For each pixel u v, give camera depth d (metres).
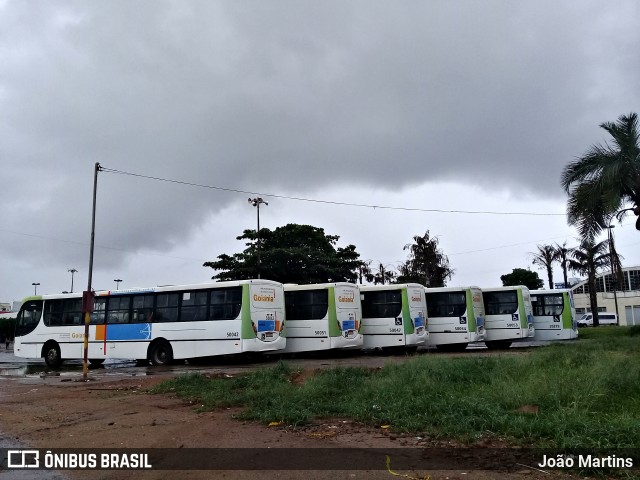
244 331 20.25
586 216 22.81
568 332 28.62
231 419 9.72
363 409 9.61
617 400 9.32
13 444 8.05
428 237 44.44
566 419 7.63
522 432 7.46
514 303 26.95
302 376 15.27
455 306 25.53
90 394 13.56
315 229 44.41
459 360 14.39
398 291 24.20
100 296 23.14
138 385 15.11
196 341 20.94
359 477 6.10
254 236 41.47
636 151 22.00
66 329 23.67
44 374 20.25
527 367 12.41
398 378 11.96
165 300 21.86
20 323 24.75
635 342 18.86
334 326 22.64
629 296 65.94
